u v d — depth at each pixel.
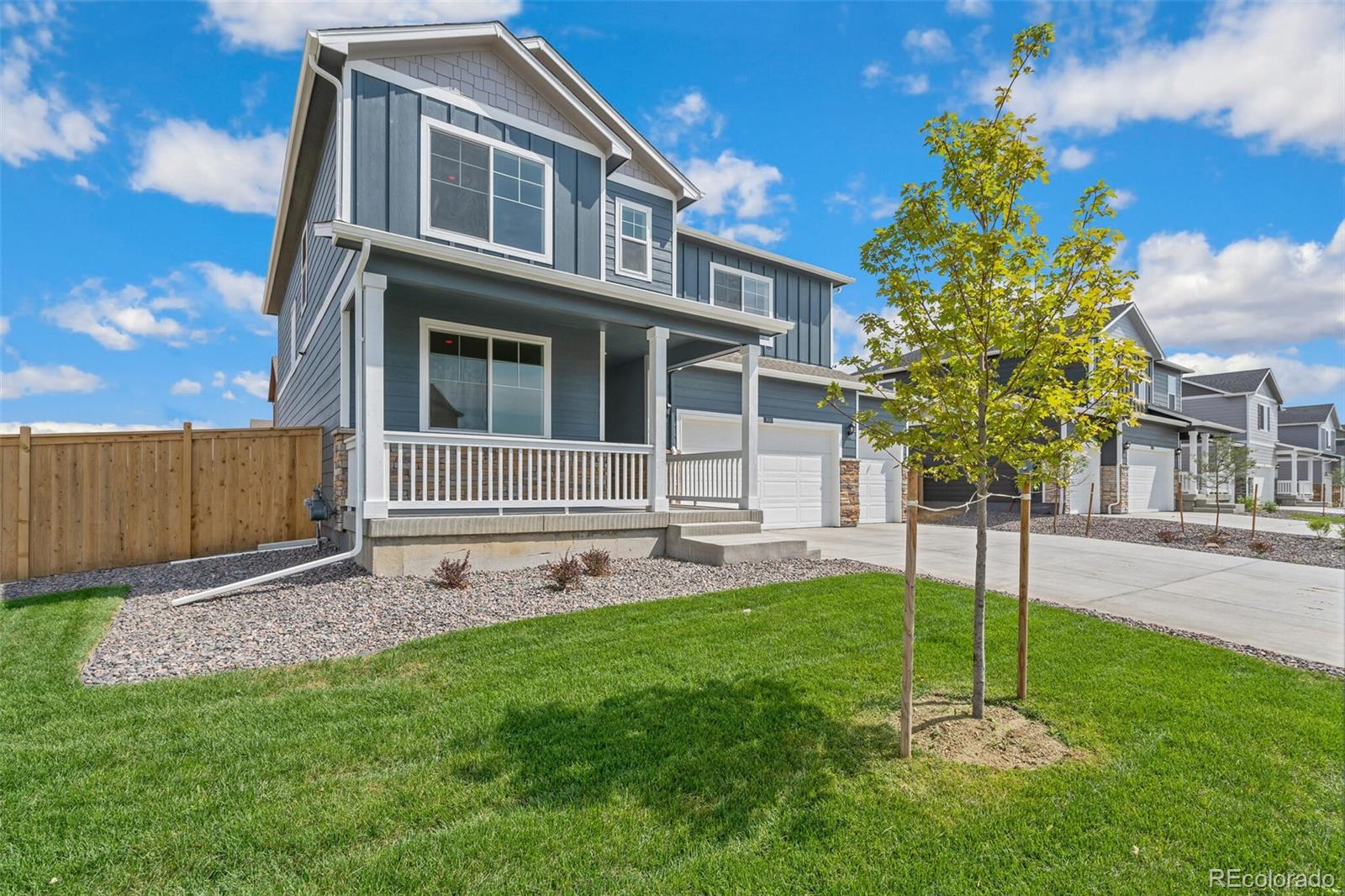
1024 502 3.69
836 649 4.44
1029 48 3.21
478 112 8.41
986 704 3.59
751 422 9.10
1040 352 3.31
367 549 6.60
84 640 4.64
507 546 7.17
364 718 3.28
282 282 14.30
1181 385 27.05
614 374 11.94
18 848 2.22
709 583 6.60
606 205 9.94
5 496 7.68
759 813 2.51
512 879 2.11
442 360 8.37
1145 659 4.39
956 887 2.12
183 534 8.73
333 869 2.14
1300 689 3.88
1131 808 2.58
